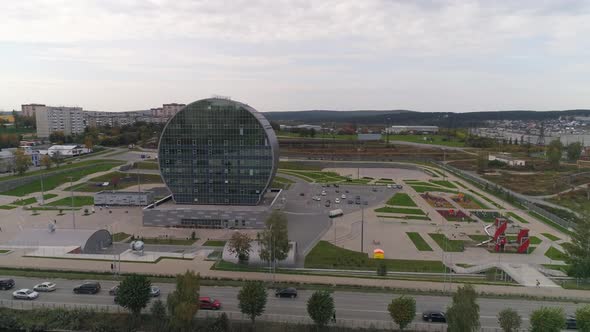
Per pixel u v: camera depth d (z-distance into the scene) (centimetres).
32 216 15150
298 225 14400
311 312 6950
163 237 12812
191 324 7069
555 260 11244
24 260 10231
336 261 10931
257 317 7456
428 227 14225
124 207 16662
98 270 9625
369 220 15062
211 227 13788
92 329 7188
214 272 9625
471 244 12488
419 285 9069
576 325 7106
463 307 6300
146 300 7288
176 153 14225
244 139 13975
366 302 8169
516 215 15850
